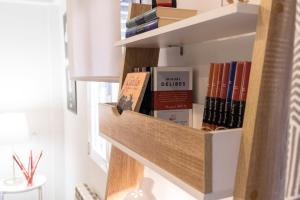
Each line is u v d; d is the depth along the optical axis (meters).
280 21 0.51
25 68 3.13
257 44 0.52
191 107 0.95
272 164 0.55
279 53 0.52
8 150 3.09
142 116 0.75
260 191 0.54
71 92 2.89
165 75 0.91
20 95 3.13
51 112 3.26
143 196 1.17
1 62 3.03
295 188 0.49
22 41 3.10
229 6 0.51
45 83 3.22
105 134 1.02
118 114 0.92
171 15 0.81
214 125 0.73
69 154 3.18
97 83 2.38
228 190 0.54
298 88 0.49
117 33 1.61
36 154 3.22
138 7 1.02
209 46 0.93
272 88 0.53
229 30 0.70
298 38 0.49
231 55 0.85
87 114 2.46
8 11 3.02
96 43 1.68
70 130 3.08
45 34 3.17
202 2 0.97
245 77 0.64
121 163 1.22
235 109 0.66
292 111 0.50
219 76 0.72
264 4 0.50
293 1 0.51
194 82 1.00
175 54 1.11
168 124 0.63
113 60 1.61
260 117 0.52
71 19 1.86
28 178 2.78
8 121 2.71
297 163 0.49
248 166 0.53
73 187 3.06
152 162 0.70
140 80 0.90
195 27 0.66
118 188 1.22
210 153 0.52
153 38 0.84
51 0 3.07
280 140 0.55
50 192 3.32
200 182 0.53
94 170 2.31
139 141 0.77
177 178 0.60
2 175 3.08
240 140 0.54
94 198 2.14
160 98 0.90
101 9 1.66
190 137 0.56
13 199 3.13
